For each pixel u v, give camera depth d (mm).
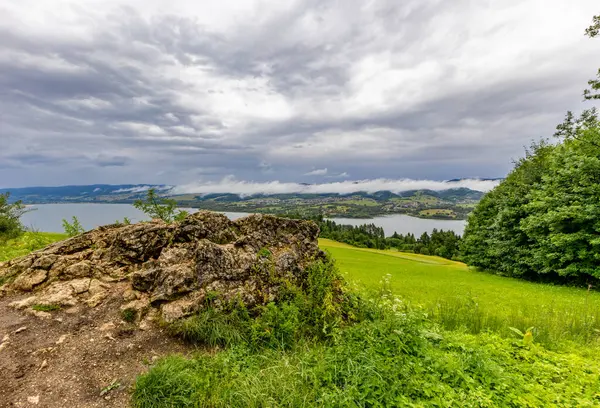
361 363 5566
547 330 8500
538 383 5730
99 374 5285
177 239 8656
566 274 27359
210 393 4867
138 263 8438
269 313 7047
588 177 25297
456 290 20719
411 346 6344
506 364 6262
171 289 7195
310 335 7059
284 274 8312
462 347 6465
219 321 6711
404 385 5129
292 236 9602
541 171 35750
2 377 4992
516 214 34938
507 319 9914
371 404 4773
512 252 35406
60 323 6422
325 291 7965
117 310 6945
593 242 23922
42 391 4820
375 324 7043
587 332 8773
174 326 6551
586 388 5562
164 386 4797
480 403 4887
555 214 26422
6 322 6320
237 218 9867
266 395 4816
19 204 24422
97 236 9250
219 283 7523
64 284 7559
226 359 5703
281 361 5762
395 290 17297
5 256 12664
